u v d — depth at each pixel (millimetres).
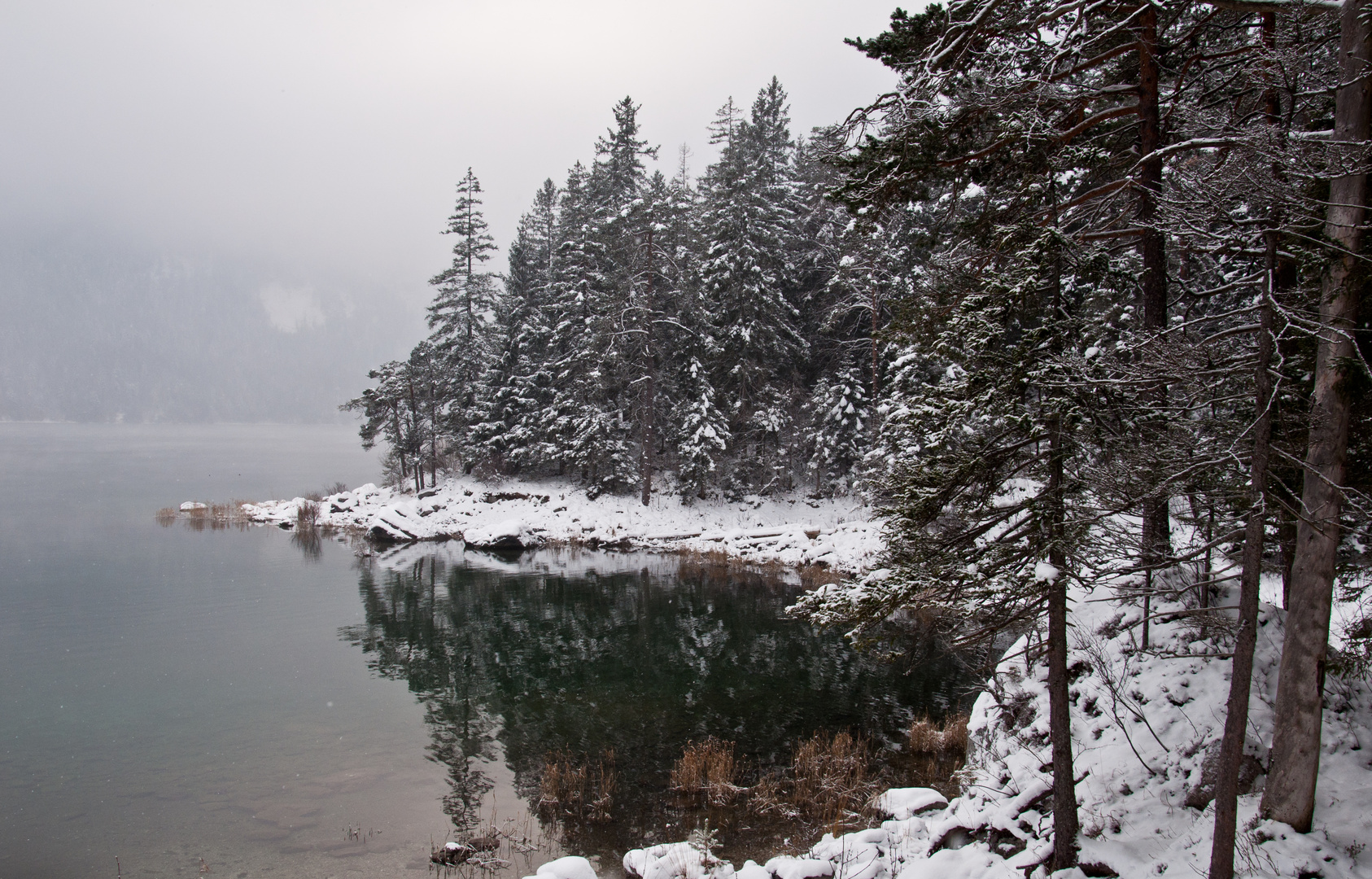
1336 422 6957
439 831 10508
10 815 10953
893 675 17938
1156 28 11133
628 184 43375
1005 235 7488
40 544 34750
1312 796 6926
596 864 9641
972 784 9891
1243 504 7133
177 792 11734
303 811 11141
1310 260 6801
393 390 48312
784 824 10570
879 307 31969
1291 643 7098
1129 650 10055
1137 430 7586
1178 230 8023
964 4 10445
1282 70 7922
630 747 13648
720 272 36656
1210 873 6328
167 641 20547
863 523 33125
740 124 41375
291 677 17703
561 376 42656
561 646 20672
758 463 39281
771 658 19469
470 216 49000
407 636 21562
